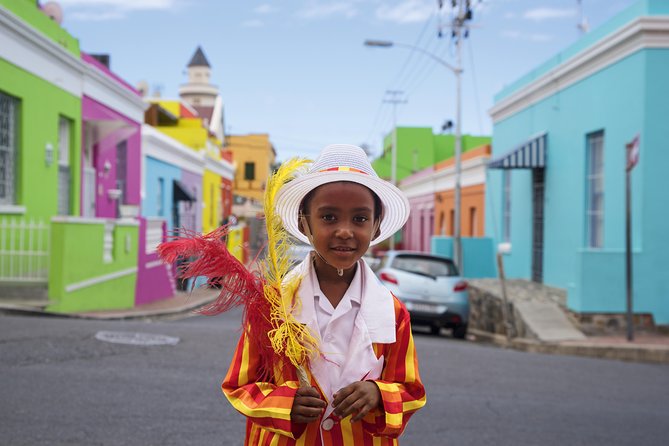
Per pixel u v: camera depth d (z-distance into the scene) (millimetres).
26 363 6012
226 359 6805
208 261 1963
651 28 11469
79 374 5789
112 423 4586
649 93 11570
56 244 10461
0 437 4184
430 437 4820
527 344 11000
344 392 1851
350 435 1937
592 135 13836
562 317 11984
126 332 7914
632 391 6977
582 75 13914
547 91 15859
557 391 6703
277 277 1990
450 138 49844
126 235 14148
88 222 11586
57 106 13172
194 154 27906
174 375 6012
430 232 32844
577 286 11453
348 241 1954
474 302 15539
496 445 4715
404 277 12312
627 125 12102
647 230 11531
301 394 1851
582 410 5930
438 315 12195
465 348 9180
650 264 11477
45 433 4309
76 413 4746
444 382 6754
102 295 12555
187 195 25266
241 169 56375
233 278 1971
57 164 13141
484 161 22250
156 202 22578
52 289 10445
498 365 7902
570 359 8844
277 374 1982
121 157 18641
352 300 2020
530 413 5684
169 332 8219
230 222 2070
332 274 2055
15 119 11570
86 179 15602
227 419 4816
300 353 1929
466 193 24875
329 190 1961
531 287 15375
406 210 2150
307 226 2074
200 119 31859
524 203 17656
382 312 2025
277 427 1829
